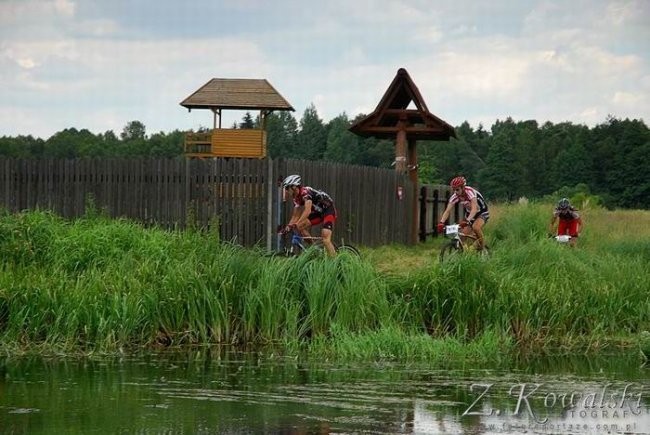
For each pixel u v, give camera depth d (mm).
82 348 14062
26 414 9930
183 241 16922
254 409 10164
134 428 9344
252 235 21750
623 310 16703
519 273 17297
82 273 15859
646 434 9289
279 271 15289
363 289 15031
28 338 14117
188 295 14875
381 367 12914
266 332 14867
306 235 18156
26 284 14531
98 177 22266
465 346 14227
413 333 14555
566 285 16516
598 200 60594
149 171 22047
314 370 12609
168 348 14328
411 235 29969
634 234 28078
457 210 36531
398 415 9906
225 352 14062
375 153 92438
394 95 31406
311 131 104875
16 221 17469
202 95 42312
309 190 17688
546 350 14742
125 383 11586
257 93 42656
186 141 42375
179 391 11109
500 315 15344
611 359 13977
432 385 11570
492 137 124250
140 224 19266
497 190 104875
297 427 9359
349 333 14484
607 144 108062
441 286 15516
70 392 11055
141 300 14617
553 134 128125
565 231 23219
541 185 108000
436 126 31234
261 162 21656
